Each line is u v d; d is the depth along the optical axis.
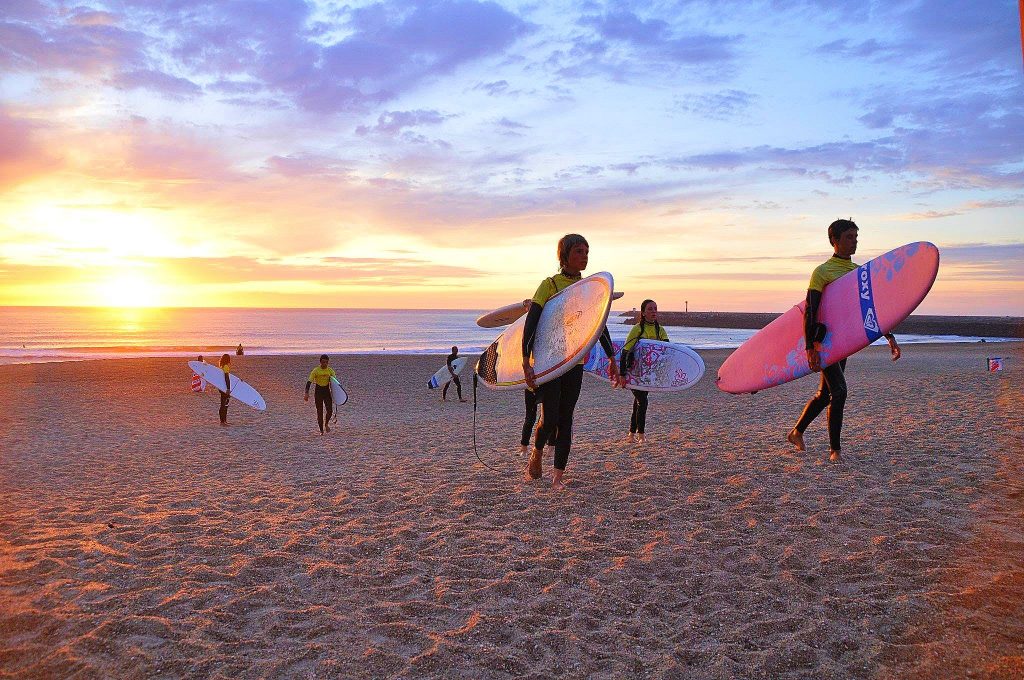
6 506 4.62
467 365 24.61
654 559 3.14
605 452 5.89
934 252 4.51
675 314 133.38
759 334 5.82
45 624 2.52
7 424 10.87
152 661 2.22
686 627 2.43
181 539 3.67
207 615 2.60
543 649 2.30
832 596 2.59
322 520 4.02
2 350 41.62
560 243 4.74
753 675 2.06
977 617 2.14
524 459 5.77
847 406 8.59
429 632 2.45
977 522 2.89
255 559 3.27
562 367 4.35
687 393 13.14
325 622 2.54
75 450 7.71
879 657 2.07
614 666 2.17
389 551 3.41
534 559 3.20
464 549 3.40
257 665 2.19
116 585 2.94
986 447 5.07
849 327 4.93
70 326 97.31
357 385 18.22
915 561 2.84
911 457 4.96
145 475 5.95
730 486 4.39
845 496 4.01
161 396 15.60
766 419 8.02
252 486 5.21
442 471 5.40
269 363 25.48
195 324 113.12
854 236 5.05
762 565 2.99
